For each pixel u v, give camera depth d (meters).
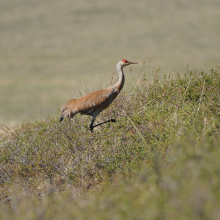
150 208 17.58
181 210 16.86
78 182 29.91
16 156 33.34
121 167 28.36
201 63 171.12
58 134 34.12
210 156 19.47
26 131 36.41
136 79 133.38
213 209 16.31
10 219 22.05
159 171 20.59
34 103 125.81
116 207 18.50
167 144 26.73
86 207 19.88
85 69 181.25
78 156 31.48
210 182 17.48
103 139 31.89
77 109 35.62
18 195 29.75
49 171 31.36
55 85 154.62
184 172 19.00
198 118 29.66
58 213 20.50
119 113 36.41
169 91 36.97
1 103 129.25
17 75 176.38
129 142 30.34
